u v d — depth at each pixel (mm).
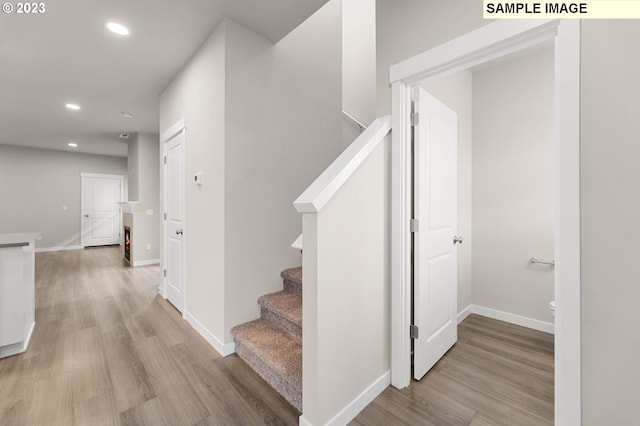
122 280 4500
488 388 1839
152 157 5770
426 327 1989
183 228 2971
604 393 1119
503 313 2945
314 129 2838
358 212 1649
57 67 3029
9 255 2197
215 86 2348
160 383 1879
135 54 2775
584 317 1155
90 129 5441
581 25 1158
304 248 1476
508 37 1360
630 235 1062
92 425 1520
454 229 2420
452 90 2793
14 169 6973
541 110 2734
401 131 1824
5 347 2201
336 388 1509
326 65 2959
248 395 1765
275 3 2078
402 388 1836
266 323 2346
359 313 1657
